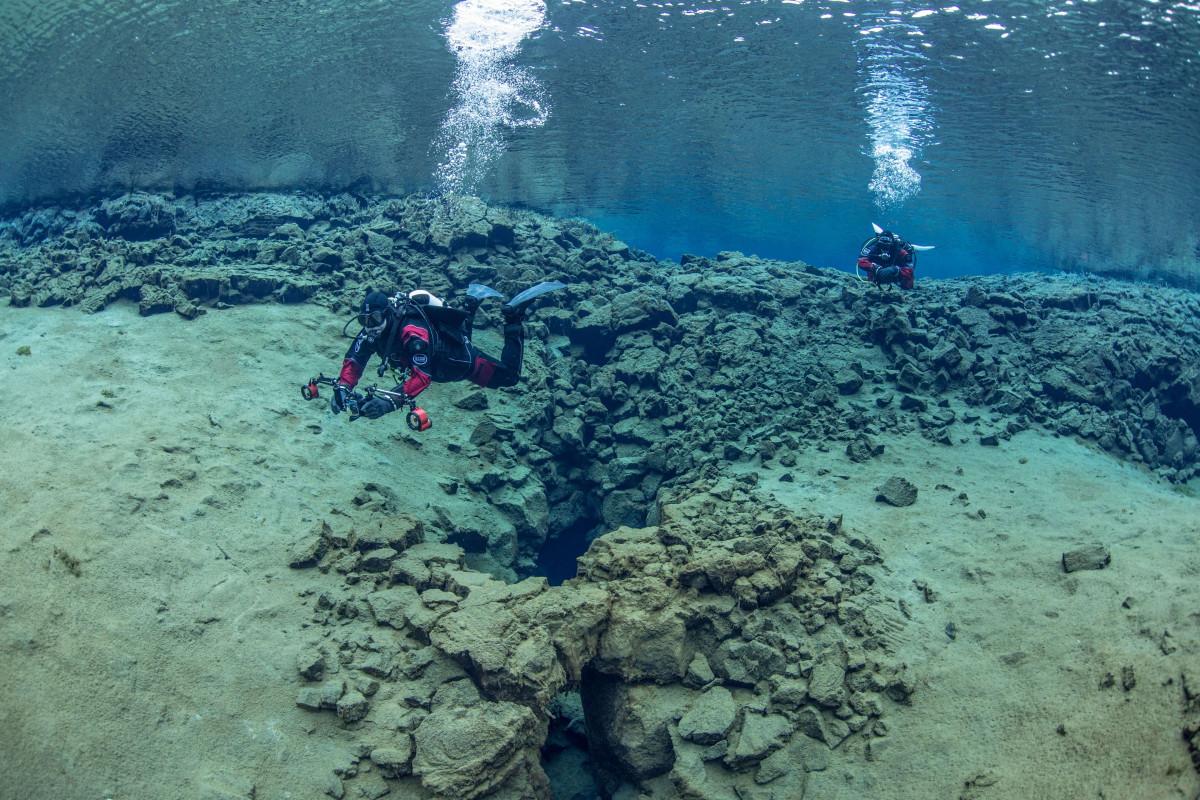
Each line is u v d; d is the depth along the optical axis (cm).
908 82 1518
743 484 838
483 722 492
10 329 994
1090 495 820
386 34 1355
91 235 1466
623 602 605
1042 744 480
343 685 514
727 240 3584
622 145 1839
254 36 1327
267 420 841
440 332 566
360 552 648
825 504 801
